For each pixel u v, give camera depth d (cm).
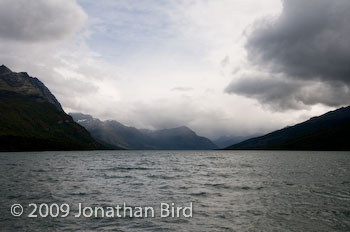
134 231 2145
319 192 3959
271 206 3038
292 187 4441
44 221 2370
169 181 5219
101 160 13875
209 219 2503
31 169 7731
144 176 6141
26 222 2338
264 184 4812
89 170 7650
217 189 4231
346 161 12862
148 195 3662
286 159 15225
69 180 5216
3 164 9738
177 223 2372
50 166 9050
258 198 3503
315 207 2975
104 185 4578
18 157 16112
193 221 2436
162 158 17475
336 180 5369
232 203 3186
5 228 2177
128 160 14350
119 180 5316
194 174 6681
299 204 3128
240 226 2297
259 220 2473
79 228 2197
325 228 2248
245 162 12419
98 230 2155
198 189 4222
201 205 3072
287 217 2573
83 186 4431
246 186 4559
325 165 10044
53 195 3575
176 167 9238
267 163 11544
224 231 2175
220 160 14662
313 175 6372
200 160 14688
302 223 2378
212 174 6688
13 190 3931
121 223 2345
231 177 5981
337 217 2572
